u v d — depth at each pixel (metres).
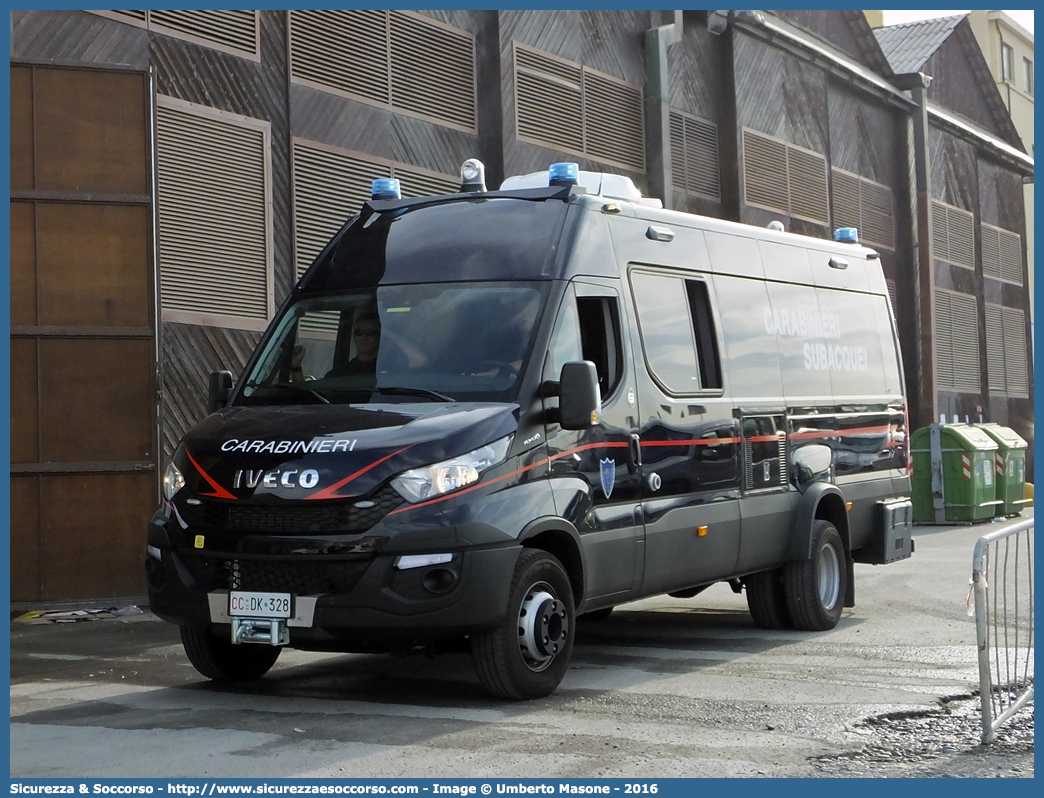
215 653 7.88
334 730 6.56
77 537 11.84
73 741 6.37
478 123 17.53
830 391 10.90
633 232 8.70
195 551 7.18
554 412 7.52
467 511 6.93
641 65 20.86
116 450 11.99
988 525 22.53
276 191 14.45
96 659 9.23
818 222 25.78
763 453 9.78
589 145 19.53
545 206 8.23
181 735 6.46
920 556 16.27
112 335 11.99
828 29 27.11
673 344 8.88
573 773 5.72
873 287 12.02
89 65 11.99
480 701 7.37
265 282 14.20
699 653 9.25
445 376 7.55
